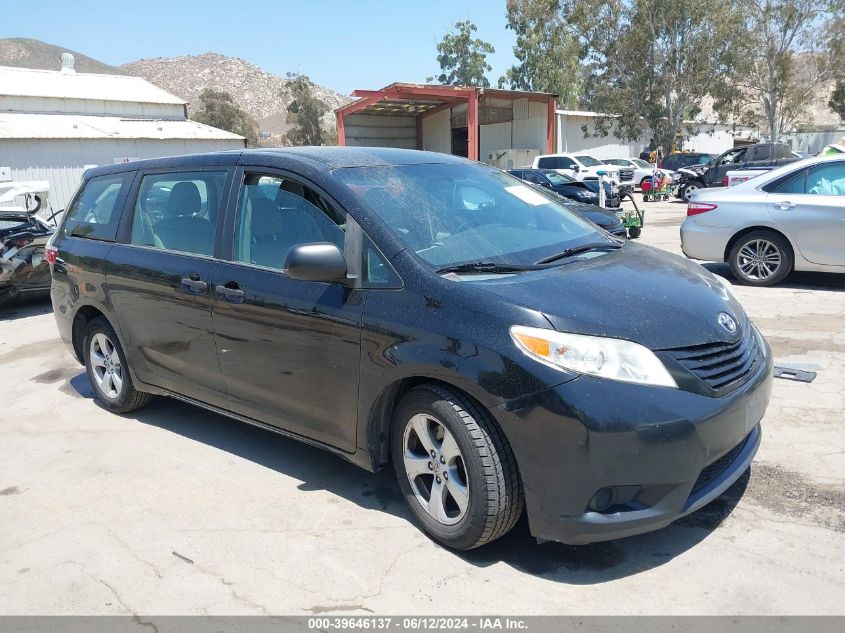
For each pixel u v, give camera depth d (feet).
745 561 9.50
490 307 9.33
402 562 9.87
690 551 9.79
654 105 122.62
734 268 26.84
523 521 10.87
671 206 72.13
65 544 10.84
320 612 8.91
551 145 97.81
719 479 9.53
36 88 85.81
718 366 9.37
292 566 9.93
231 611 9.03
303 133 204.03
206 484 12.62
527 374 8.80
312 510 11.50
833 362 17.28
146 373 14.89
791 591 8.84
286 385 11.74
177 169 14.26
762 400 10.05
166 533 10.99
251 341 12.08
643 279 10.52
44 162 68.49
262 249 12.19
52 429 15.76
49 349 23.36
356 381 10.58
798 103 142.72
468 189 12.80
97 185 16.47
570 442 8.61
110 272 14.92
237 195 12.80
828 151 41.11
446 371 9.36
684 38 117.80
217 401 13.38
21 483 13.08
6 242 28.02
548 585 9.21
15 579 9.98
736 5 123.44
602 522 8.75
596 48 124.36
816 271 25.58
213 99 216.33
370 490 12.13
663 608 8.64
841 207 24.14
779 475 11.74
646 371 8.79
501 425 9.01
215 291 12.55
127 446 14.57
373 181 11.77
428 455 10.18
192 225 13.53
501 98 94.58
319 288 11.02
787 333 20.02
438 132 105.60
